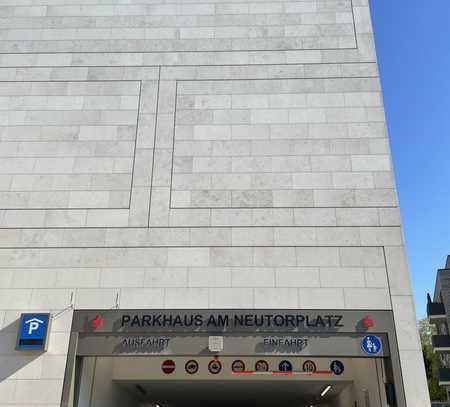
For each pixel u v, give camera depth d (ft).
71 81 42.63
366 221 36.50
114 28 45.01
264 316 33.47
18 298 34.24
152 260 35.40
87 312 33.78
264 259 35.29
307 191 37.76
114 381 43.60
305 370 40.96
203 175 38.52
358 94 41.63
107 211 37.27
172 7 45.91
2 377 31.73
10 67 43.29
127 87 42.37
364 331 32.91
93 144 39.91
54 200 37.76
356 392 41.63
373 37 44.19
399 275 34.55
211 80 42.55
